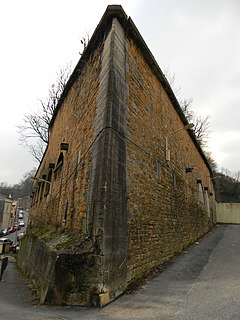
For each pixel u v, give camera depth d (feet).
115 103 18.70
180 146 37.35
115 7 21.70
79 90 28.68
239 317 11.66
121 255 16.52
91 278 14.19
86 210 18.28
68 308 13.52
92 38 24.32
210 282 17.99
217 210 93.25
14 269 37.70
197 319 11.66
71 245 16.43
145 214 21.36
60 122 38.99
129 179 19.24
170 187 29.66
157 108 28.45
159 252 23.65
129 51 22.77
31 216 57.77
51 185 36.78
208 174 73.00
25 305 15.55
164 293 15.84
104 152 17.03
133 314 12.48
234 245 35.73
